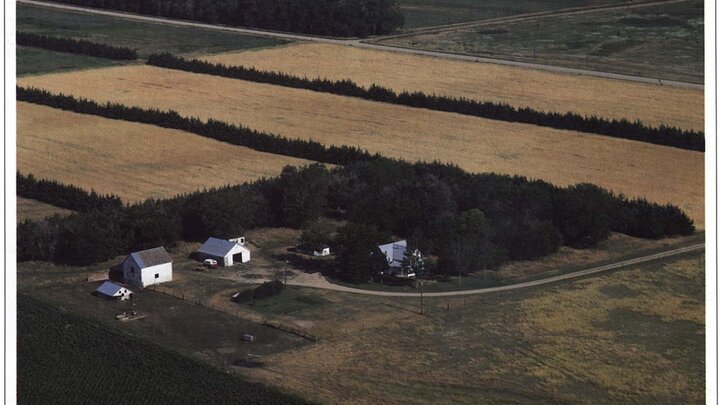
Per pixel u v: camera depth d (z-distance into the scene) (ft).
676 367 399.44
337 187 567.18
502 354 409.49
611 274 489.67
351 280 484.33
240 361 402.11
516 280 487.20
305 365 399.03
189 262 507.71
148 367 394.73
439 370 396.37
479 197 543.80
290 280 486.79
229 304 457.68
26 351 405.39
